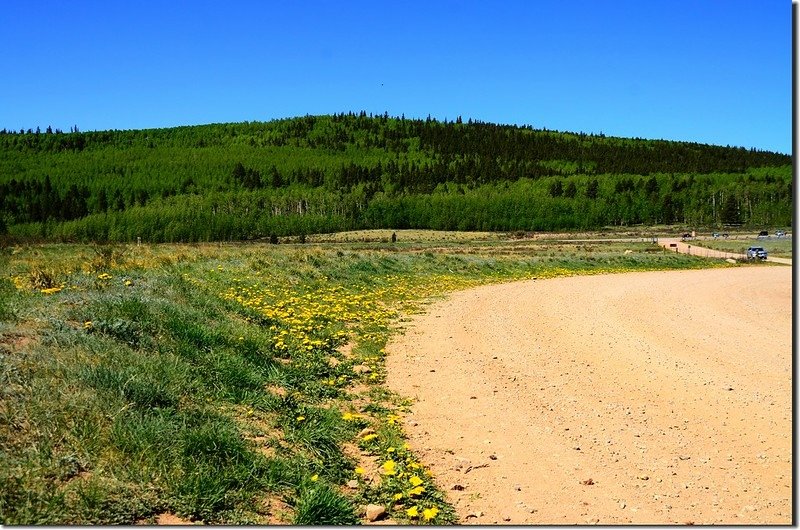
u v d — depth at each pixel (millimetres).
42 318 6680
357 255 26547
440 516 4188
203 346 7219
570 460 5379
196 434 4543
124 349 6156
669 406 7172
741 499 4539
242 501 4055
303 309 12289
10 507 3418
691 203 163250
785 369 9219
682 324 14125
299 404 6246
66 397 4602
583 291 22359
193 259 17766
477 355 9992
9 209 156125
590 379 8508
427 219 164625
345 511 4047
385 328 11945
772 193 155750
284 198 172375
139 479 3951
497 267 31531
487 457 5441
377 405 6875
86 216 154875
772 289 24500
